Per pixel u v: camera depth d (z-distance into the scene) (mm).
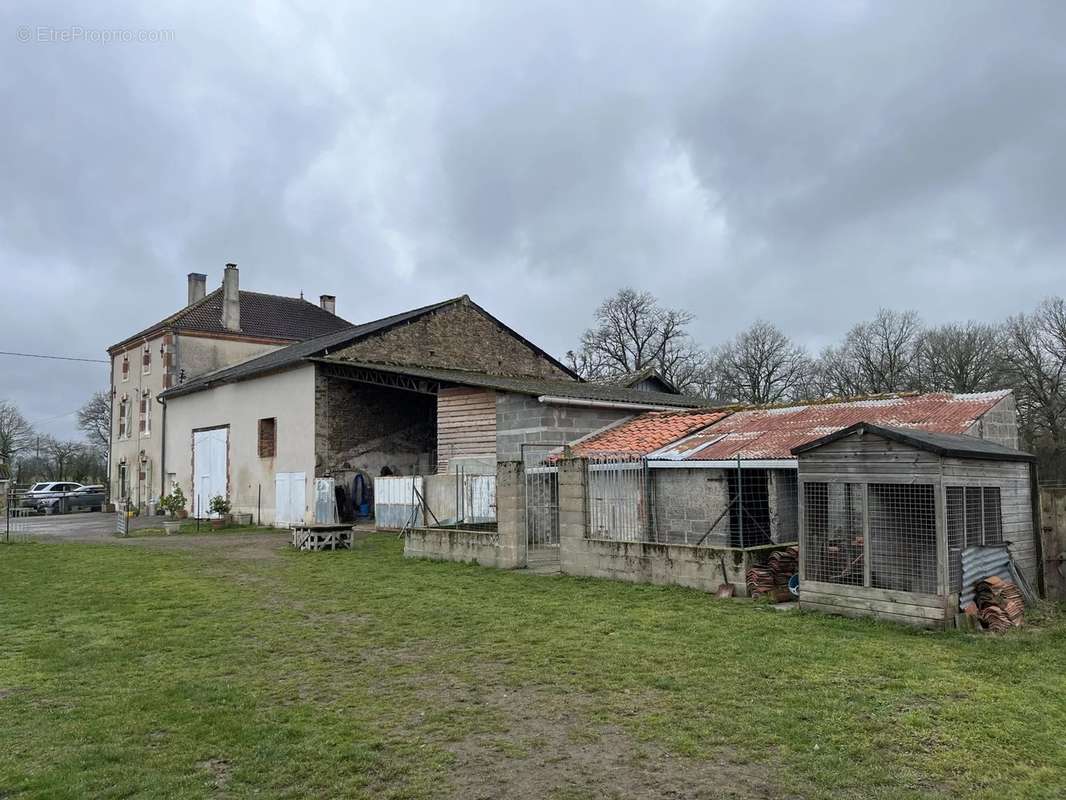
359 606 9109
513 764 4348
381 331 24188
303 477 22750
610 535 12398
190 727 4984
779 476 12211
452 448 19453
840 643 6652
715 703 5254
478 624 7934
